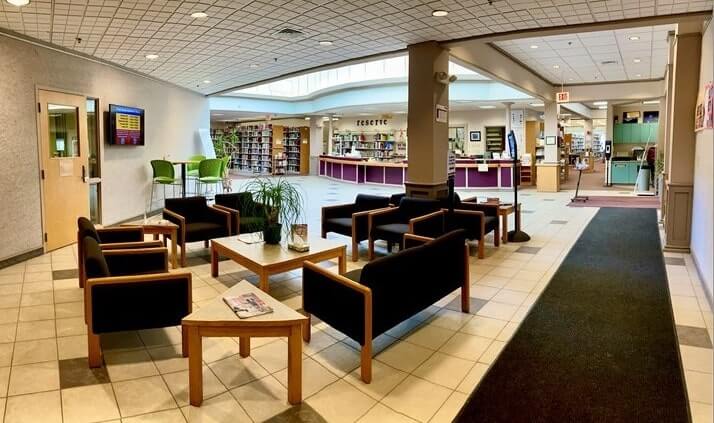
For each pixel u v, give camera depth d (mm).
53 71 5914
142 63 7488
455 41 6098
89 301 2830
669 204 5820
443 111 6473
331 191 13523
